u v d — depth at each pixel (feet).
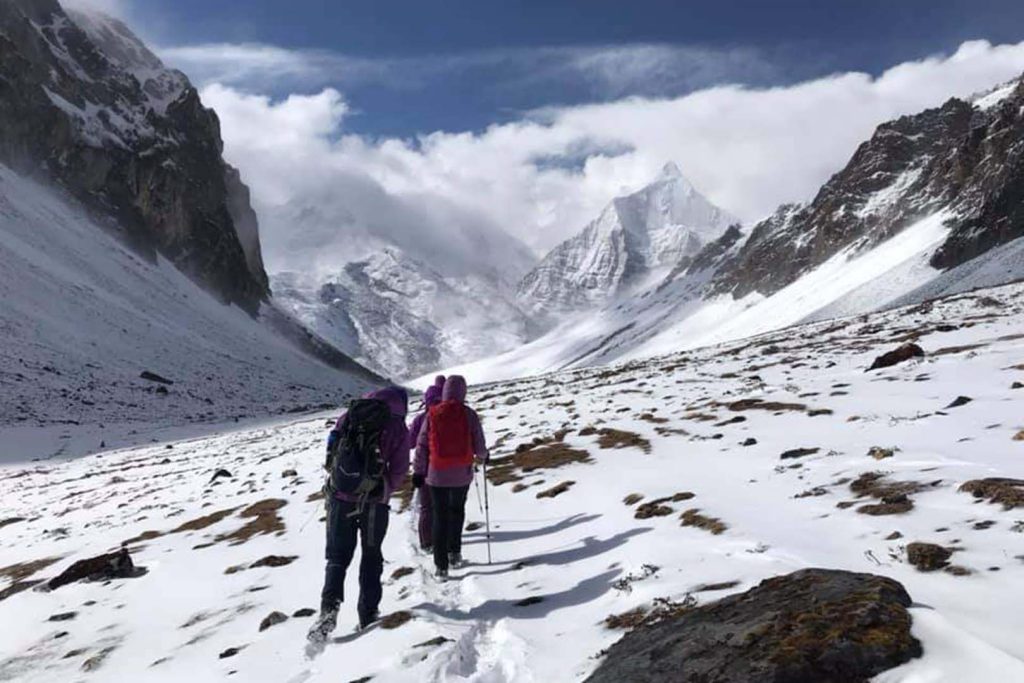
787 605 14.61
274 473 61.87
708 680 12.99
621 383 99.30
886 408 41.96
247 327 466.29
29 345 222.07
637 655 14.99
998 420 32.83
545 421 66.39
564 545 26.20
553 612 20.04
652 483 31.91
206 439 139.54
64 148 441.68
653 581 19.74
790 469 29.78
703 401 59.41
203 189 573.33
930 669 11.81
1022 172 501.15
